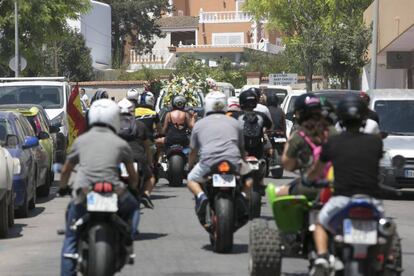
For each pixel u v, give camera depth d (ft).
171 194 163.94
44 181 162.09
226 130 99.91
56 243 112.78
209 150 98.99
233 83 508.53
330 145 65.57
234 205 99.50
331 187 66.64
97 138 73.72
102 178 71.92
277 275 77.71
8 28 386.32
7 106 189.26
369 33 368.07
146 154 108.78
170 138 173.47
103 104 75.31
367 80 383.65
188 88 236.22
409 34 281.54
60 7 384.68
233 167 97.60
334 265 63.05
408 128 171.22
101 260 68.18
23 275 91.56
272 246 77.41
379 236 62.34
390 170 156.66
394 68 349.82
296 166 78.28
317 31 409.69
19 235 119.85
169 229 122.83
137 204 74.69
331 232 64.64
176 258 99.45
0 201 115.24
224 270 92.22
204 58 647.97
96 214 70.64
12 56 389.80
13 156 133.18
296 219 72.95
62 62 574.97
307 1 468.34
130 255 72.49
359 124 65.98
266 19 504.02
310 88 415.23
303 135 77.82
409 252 106.42
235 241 111.45
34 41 389.39
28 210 141.18
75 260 73.67
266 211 138.62
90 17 652.89
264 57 593.42
